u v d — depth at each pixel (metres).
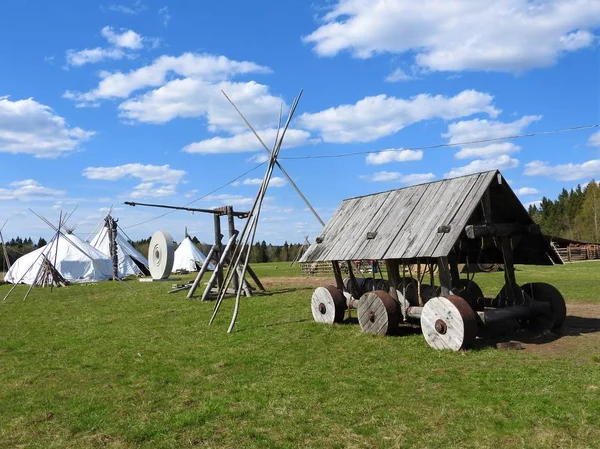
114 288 28.48
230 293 21.55
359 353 9.73
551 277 26.48
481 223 10.59
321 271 38.25
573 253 49.59
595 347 9.53
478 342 10.17
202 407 7.01
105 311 18.11
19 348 12.04
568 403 6.45
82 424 6.63
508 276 11.39
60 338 13.09
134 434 6.17
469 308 9.45
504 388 7.16
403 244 10.75
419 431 5.85
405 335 11.10
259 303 18.23
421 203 11.60
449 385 7.44
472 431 5.78
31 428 6.61
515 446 5.37
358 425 6.11
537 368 8.10
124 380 8.70
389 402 6.84
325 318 13.04
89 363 10.10
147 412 6.98
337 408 6.71
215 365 9.41
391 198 12.76
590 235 82.81
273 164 15.00
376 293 11.23
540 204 116.94
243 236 14.48
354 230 12.77
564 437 5.51
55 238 34.53
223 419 6.55
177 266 48.81
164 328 13.83
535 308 10.84
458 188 10.95
